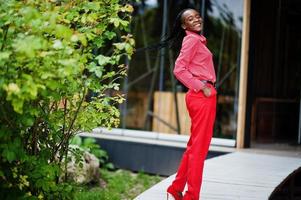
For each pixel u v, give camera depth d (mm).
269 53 8086
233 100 7641
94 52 7688
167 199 3785
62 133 3533
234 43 7578
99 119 3621
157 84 8320
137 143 6969
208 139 3496
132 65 8375
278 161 5727
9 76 2721
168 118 8180
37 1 2871
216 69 7734
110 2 3420
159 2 8203
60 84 2928
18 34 2688
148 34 8312
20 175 3154
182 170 3646
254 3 6621
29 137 3375
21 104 2604
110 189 5941
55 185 3295
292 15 8070
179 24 3688
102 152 6941
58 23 3170
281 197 5930
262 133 8086
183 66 3432
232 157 5895
